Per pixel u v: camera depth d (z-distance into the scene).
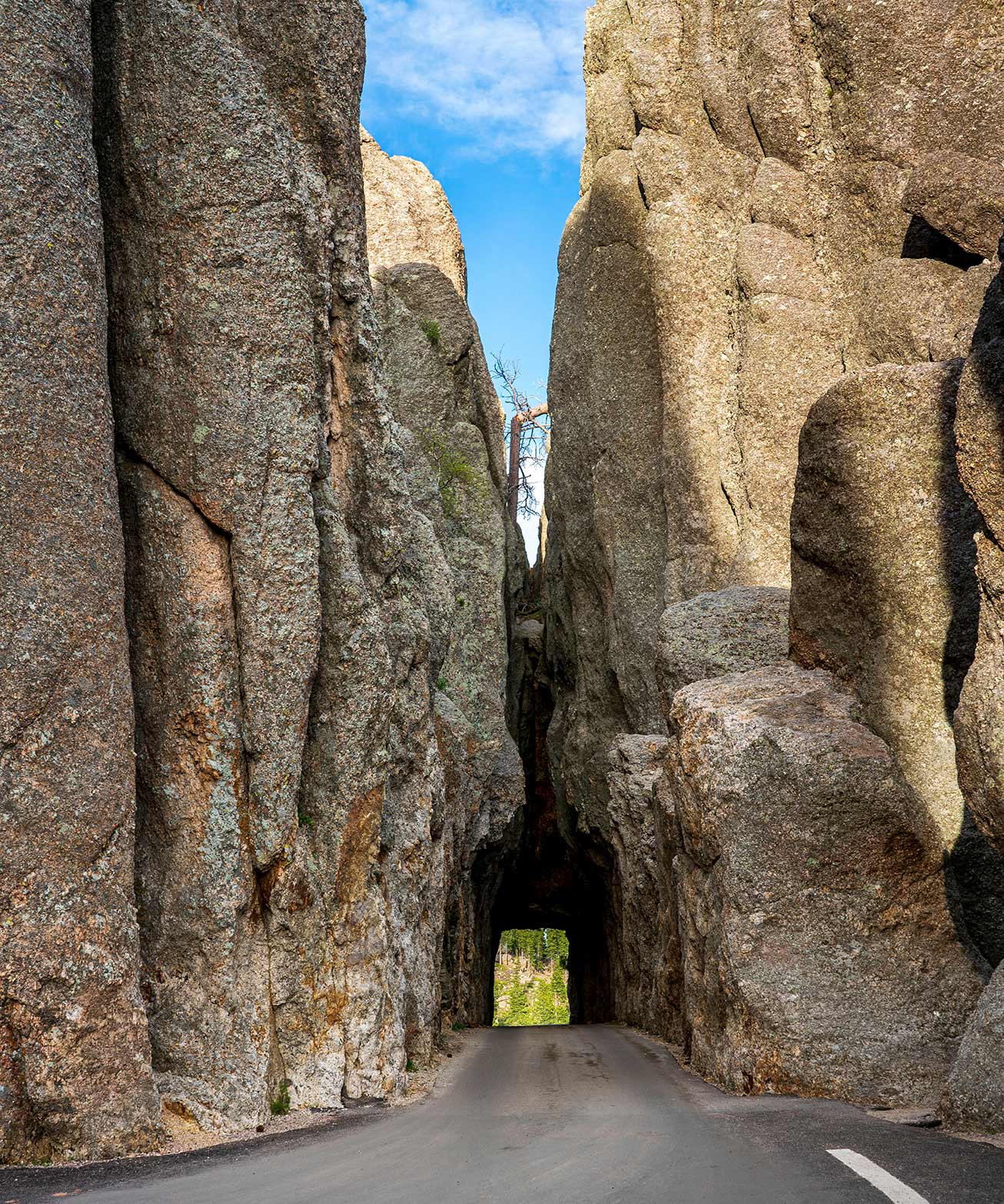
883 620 16.11
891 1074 13.10
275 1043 12.59
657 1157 7.71
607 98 33.94
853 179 26.70
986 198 22.44
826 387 27.17
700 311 30.66
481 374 36.09
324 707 14.20
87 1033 9.60
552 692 40.41
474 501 32.59
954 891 14.70
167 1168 8.07
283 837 12.77
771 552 27.86
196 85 13.06
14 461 10.02
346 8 16.39
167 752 12.42
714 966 15.44
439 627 23.94
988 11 25.27
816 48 27.73
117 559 10.87
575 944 48.47
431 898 19.89
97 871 10.03
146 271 13.00
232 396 12.91
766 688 16.88
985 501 11.39
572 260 36.28
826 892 14.55
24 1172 8.12
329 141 16.06
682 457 30.58
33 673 9.88
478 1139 9.06
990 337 11.66
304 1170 7.59
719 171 30.56
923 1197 5.98
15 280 10.18
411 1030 17.16
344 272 16.20
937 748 15.38
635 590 32.44
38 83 10.59
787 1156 7.55
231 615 12.79
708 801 15.51
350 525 16.33
